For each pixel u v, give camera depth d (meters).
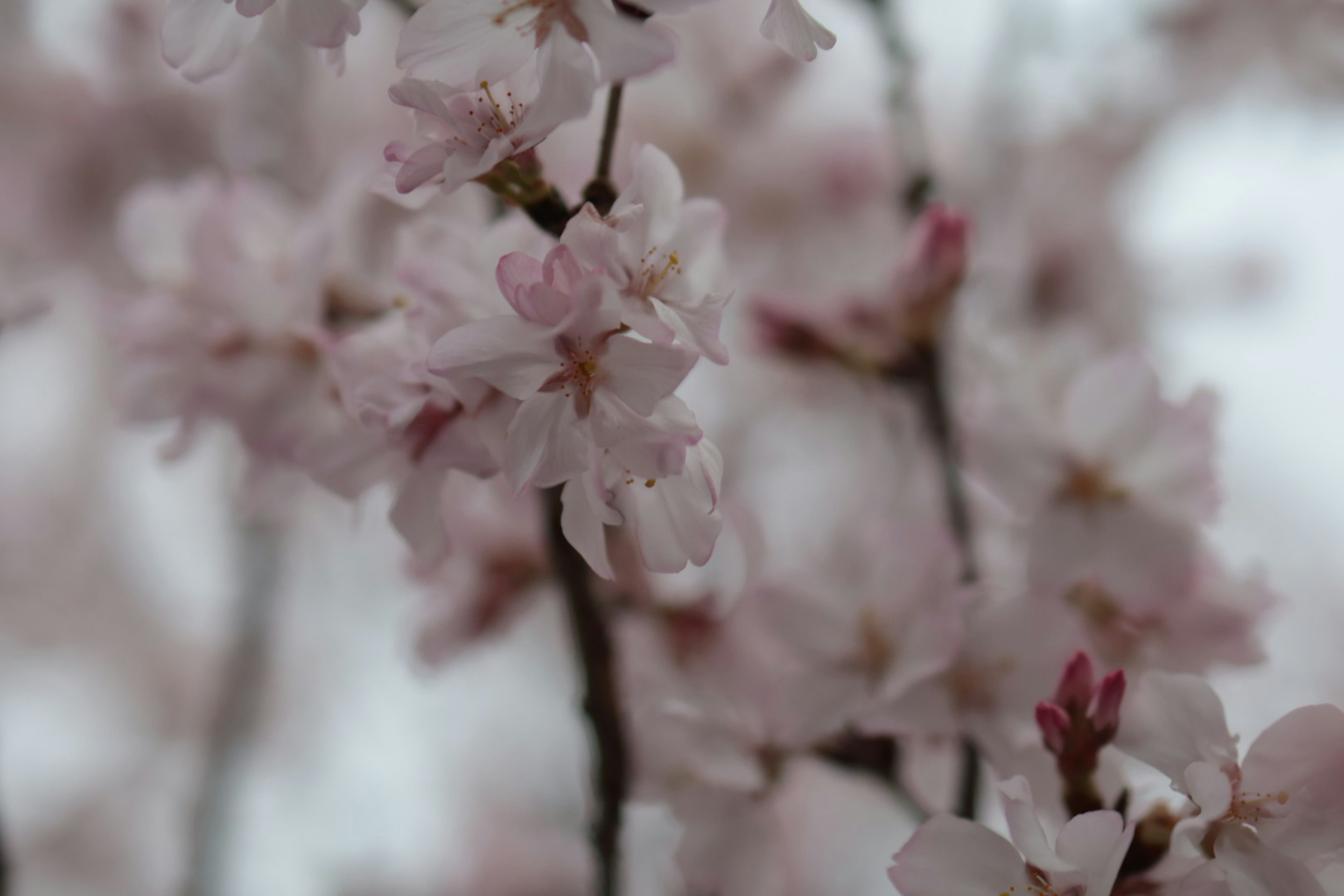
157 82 1.32
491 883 1.28
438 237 0.56
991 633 0.60
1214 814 0.53
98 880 1.51
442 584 0.66
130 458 1.53
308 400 0.61
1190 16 1.19
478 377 0.52
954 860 0.54
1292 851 0.54
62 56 1.31
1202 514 0.61
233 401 0.62
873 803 1.34
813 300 0.68
